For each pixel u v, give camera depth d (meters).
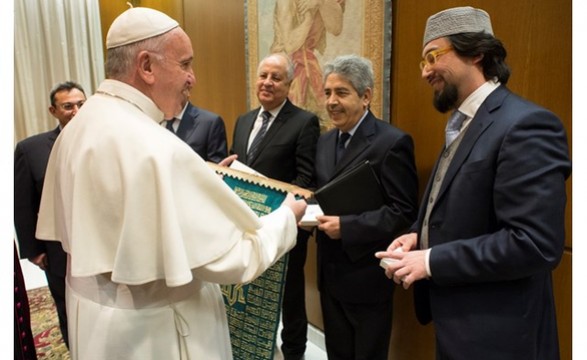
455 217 1.05
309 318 2.69
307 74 2.48
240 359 1.38
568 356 1.47
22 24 4.42
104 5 4.84
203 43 3.50
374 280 1.60
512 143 0.95
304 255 2.24
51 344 2.48
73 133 1.00
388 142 1.57
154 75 0.98
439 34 1.11
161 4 4.07
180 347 1.00
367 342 1.64
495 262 0.94
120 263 0.86
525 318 1.00
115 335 0.94
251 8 2.86
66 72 4.66
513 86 1.54
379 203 1.53
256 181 1.40
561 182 0.93
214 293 1.10
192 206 0.93
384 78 1.98
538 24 1.45
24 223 1.99
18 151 2.00
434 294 1.11
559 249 0.91
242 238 1.00
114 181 0.88
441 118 1.78
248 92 2.98
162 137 0.93
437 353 1.21
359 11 2.08
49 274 2.08
